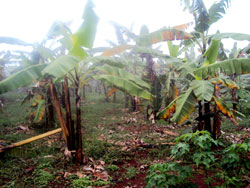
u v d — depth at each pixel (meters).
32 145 6.00
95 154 5.22
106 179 3.81
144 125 8.55
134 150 5.49
